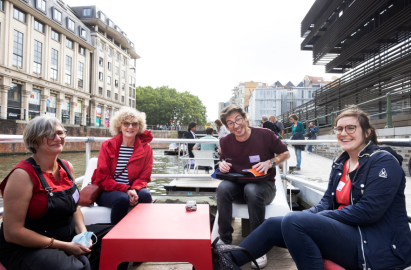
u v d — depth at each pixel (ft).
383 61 32.35
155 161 51.16
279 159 6.93
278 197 7.64
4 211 3.95
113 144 7.33
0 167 39.01
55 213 4.32
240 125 6.75
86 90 111.45
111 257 3.84
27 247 4.03
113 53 134.62
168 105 198.80
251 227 6.26
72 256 4.09
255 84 232.32
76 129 82.79
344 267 4.14
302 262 4.05
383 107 30.66
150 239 3.84
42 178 4.20
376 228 4.04
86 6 121.49
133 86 164.25
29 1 80.79
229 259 4.26
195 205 5.46
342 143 4.65
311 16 51.78
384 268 3.83
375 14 34.17
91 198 6.59
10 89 76.95
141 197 6.80
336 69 51.03
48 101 90.89
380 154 4.16
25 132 4.30
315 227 4.04
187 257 3.83
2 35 72.69
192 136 21.59
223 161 6.99
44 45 87.71
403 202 4.07
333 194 4.89
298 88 163.02
